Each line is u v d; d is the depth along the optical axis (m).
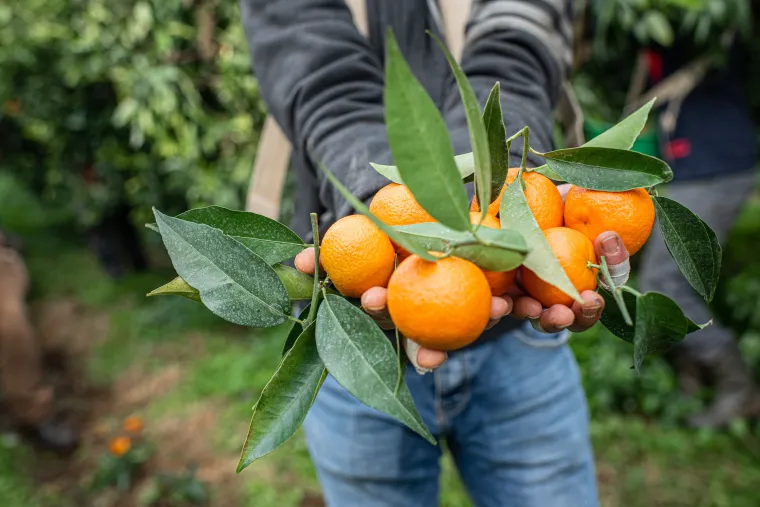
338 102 1.15
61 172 4.08
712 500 2.44
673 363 3.02
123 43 3.01
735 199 2.67
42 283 4.75
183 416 3.20
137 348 3.83
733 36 2.60
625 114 2.80
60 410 3.37
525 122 1.11
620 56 2.95
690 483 2.53
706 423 2.74
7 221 6.11
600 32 2.68
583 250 0.79
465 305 0.72
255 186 1.58
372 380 0.76
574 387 1.42
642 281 2.69
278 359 3.47
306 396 0.82
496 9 1.28
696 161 2.61
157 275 4.78
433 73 1.30
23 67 3.56
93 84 3.55
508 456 1.37
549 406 1.35
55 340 4.02
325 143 1.13
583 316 0.81
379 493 1.38
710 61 2.58
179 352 3.75
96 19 3.02
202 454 2.95
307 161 1.23
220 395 3.31
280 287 0.85
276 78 1.22
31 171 4.49
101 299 4.43
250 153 3.18
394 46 0.64
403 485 1.39
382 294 0.79
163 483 2.71
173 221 0.84
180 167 3.29
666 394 2.86
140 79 3.00
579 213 0.84
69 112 3.66
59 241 5.60
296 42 1.21
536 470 1.35
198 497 2.65
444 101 1.28
